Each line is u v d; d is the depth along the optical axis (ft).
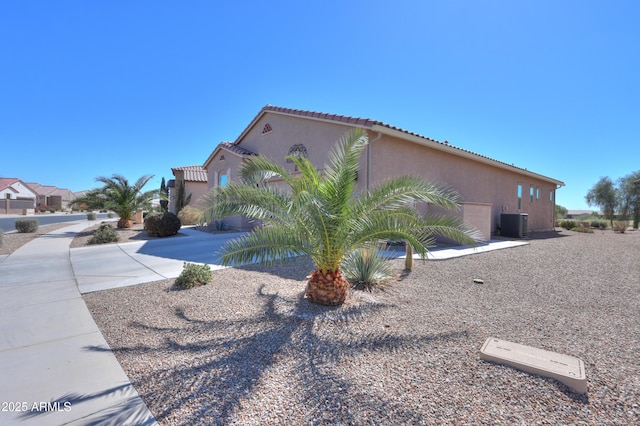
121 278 23.88
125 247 39.52
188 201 86.89
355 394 8.95
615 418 7.91
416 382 9.53
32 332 13.71
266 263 16.87
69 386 9.46
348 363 10.79
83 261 30.73
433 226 16.38
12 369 10.48
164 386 9.48
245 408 8.39
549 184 79.97
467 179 52.42
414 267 26.91
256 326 14.23
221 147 59.11
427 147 44.83
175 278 23.65
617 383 9.47
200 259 31.42
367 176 36.45
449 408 8.28
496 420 7.81
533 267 27.58
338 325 14.25
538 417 7.93
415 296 18.88
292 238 16.61
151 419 7.96
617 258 32.68
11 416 7.99
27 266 28.45
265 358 11.21
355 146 16.84
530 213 71.41
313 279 17.43
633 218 113.50
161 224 48.37
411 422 7.76
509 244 43.16
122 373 10.25
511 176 64.34
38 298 18.86
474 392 8.98
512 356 10.77
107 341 12.77
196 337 13.10
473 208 43.50
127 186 65.05
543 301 18.01
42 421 7.81
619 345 12.20
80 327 14.29
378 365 10.64
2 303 17.89
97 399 8.80
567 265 28.58
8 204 174.40
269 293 19.33
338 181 15.88
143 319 15.25
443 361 10.84
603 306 17.15
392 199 16.51
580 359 10.72
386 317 15.28
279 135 49.60
